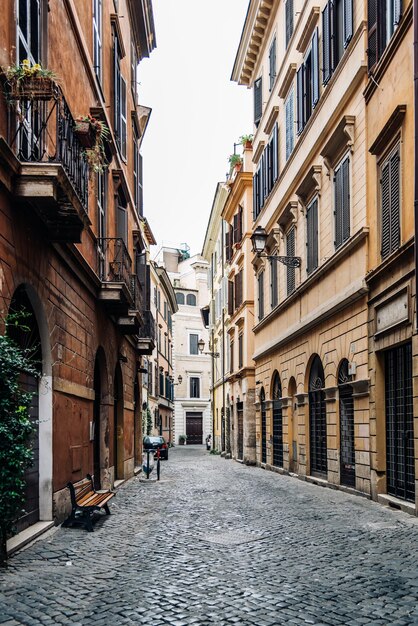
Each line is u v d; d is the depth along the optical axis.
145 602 5.83
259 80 28.25
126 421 20.23
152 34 26.70
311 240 18.66
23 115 8.23
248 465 28.44
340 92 15.85
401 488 11.98
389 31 12.73
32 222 8.81
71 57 11.72
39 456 9.73
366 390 13.61
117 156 17.73
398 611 5.55
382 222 12.98
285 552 8.14
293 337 20.56
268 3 24.81
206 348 68.19
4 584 6.43
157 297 48.22
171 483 18.56
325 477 17.34
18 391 6.86
